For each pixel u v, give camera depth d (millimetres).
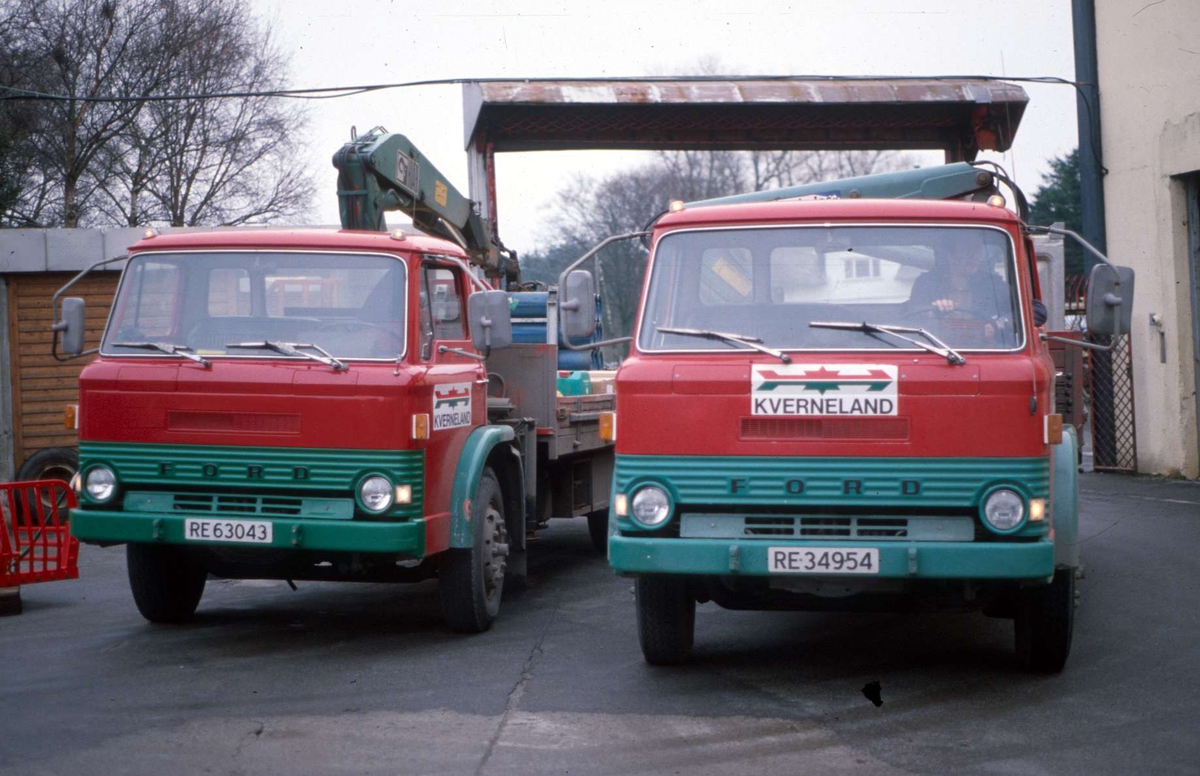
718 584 6633
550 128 21172
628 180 49312
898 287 6348
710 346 6312
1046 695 6285
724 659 7254
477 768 5105
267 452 7430
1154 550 11148
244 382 7449
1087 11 17984
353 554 7645
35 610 9156
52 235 15250
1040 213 41969
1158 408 17266
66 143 28281
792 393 6020
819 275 6418
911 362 6035
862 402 5965
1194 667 6871
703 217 6629
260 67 32250
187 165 31703
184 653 7512
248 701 6273
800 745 5418
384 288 7742
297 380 7414
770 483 6020
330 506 7414
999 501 5895
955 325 6207
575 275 6613
